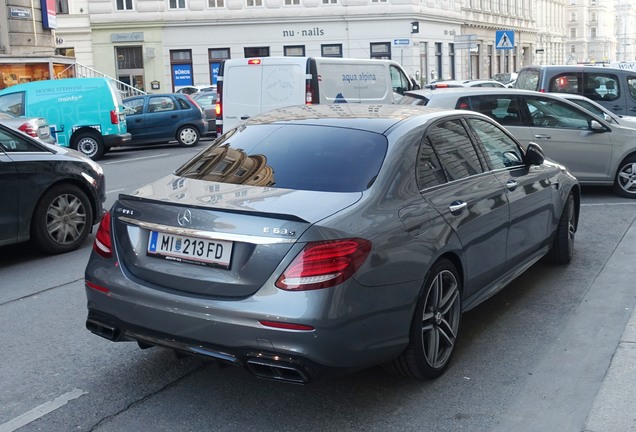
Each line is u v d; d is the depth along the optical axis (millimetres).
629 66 30578
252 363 3701
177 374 4672
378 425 3961
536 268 7035
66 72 26219
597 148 10422
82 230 8180
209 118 24922
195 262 3906
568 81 14883
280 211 3828
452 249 4512
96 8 35875
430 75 42562
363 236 3826
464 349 5047
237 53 37750
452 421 4000
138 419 4062
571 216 7094
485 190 5117
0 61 22906
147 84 37062
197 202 4000
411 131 4695
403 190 4332
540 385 4445
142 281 4070
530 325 5504
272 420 4031
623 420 3979
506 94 10180
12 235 7414
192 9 36781
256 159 4598
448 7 45188
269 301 3645
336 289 3650
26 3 25406
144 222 4102
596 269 6949
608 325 5441
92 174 8305
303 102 14203
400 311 4039
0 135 7457
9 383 4551
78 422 4035
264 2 37500
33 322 5707
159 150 20938
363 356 3832
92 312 4285
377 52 39188
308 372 3637
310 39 38281
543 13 74500
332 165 4387
